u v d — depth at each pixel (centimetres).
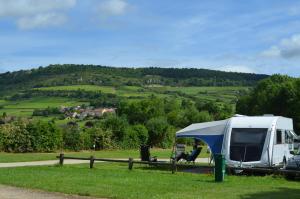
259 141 2202
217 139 2344
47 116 7600
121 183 1633
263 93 7475
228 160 2212
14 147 3434
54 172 2019
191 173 2134
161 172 2161
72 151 3734
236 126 2277
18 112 8012
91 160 2314
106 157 3212
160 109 7238
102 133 3978
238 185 1658
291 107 6906
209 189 1526
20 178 1753
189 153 2750
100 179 1747
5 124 3478
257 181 1817
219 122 2375
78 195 1387
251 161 2178
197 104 8531
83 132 3875
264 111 7325
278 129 2292
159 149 4475
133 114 7200
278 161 2273
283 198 1351
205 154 4059
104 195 1368
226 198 1335
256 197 1362
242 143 2222
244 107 8125
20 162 2689
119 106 7406
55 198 1323
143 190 1466
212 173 2123
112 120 4138
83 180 1705
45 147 3559
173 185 1608
